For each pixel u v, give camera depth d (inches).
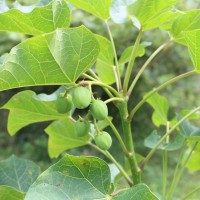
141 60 73.1
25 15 14.5
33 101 18.5
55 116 19.1
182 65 77.5
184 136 18.3
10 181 17.6
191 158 21.6
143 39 70.2
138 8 14.7
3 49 58.0
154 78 74.7
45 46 12.7
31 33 15.6
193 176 61.7
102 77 20.6
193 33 13.8
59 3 14.4
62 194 12.7
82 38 13.0
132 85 16.0
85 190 13.0
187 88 78.1
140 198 12.2
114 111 74.2
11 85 13.4
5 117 75.2
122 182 44.9
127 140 16.1
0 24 15.2
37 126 75.7
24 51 12.6
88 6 17.1
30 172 17.8
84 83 14.1
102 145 15.1
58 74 13.6
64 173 12.9
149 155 16.5
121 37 68.5
